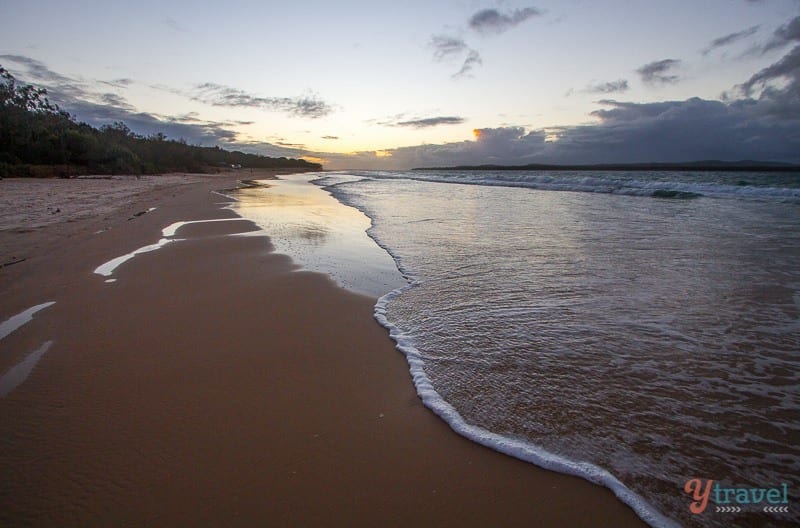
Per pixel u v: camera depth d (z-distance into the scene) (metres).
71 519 2.23
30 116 45.00
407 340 4.41
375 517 2.25
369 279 6.71
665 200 17.81
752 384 3.42
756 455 2.64
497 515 2.27
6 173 33.22
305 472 2.58
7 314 5.18
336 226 12.25
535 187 28.89
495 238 9.68
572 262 7.28
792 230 9.77
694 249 7.98
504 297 5.63
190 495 2.39
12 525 2.19
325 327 4.82
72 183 28.77
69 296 5.85
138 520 2.23
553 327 4.61
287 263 7.75
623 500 2.35
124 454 2.72
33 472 2.56
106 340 4.45
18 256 8.05
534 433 2.90
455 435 2.92
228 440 2.87
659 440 2.79
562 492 2.42
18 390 3.48
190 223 12.64
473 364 3.87
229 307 5.46
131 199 19.47
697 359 3.84
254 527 2.19
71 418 3.10
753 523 2.18
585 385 3.47
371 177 60.69
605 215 13.05
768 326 4.50
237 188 31.52
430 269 7.19
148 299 5.74
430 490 2.44
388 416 3.15
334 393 3.47
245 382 3.62
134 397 3.38
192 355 4.12
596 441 2.80
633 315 4.88
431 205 17.55
